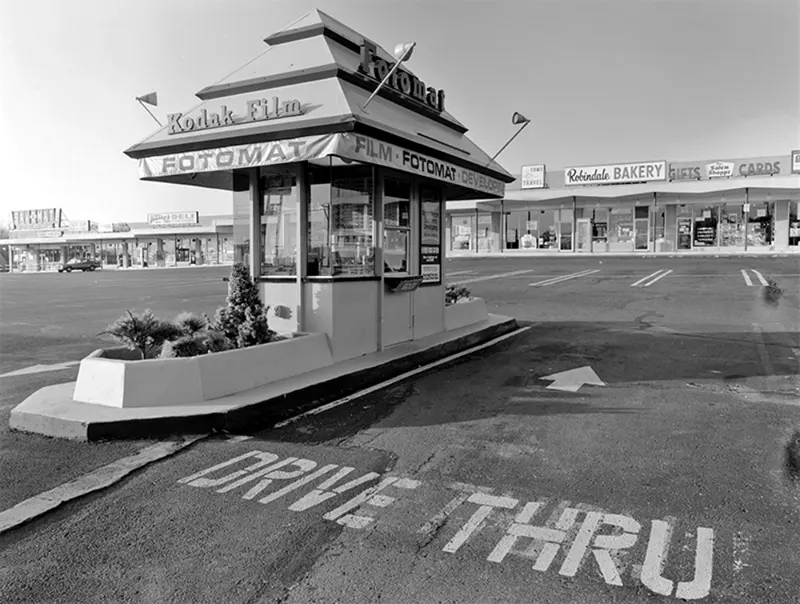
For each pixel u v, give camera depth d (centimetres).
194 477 425
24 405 547
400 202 877
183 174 789
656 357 825
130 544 332
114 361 558
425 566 307
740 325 1087
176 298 2006
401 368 771
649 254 3200
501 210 3778
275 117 661
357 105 667
